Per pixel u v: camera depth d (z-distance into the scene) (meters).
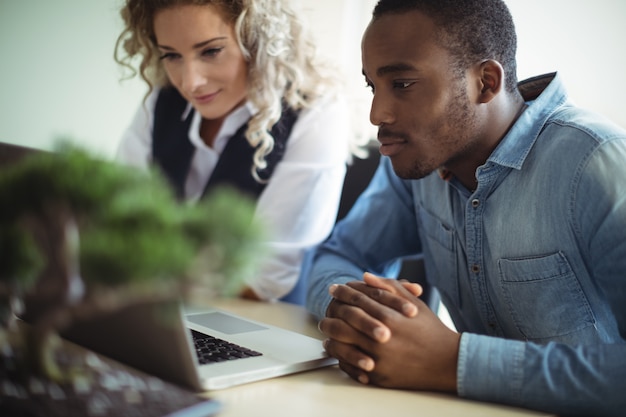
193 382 0.82
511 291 1.21
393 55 1.12
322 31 2.80
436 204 1.36
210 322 1.17
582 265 1.14
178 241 0.52
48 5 3.07
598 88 2.22
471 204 1.24
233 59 1.80
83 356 0.76
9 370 0.71
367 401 0.88
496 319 1.28
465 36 1.13
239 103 1.91
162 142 2.03
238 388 0.89
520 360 0.92
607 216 1.06
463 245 1.30
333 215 1.91
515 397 0.90
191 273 0.53
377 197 1.53
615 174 1.07
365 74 1.19
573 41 2.25
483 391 0.91
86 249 0.52
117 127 3.07
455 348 0.94
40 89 3.11
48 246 0.55
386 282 1.06
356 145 2.01
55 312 0.60
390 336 0.95
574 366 0.90
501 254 1.21
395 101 1.14
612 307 1.06
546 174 1.15
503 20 1.18
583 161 1.10
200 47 1.75
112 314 0.79
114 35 3.01
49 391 0.68
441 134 1.16
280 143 1.89
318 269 1.41
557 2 2.27
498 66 1.16
